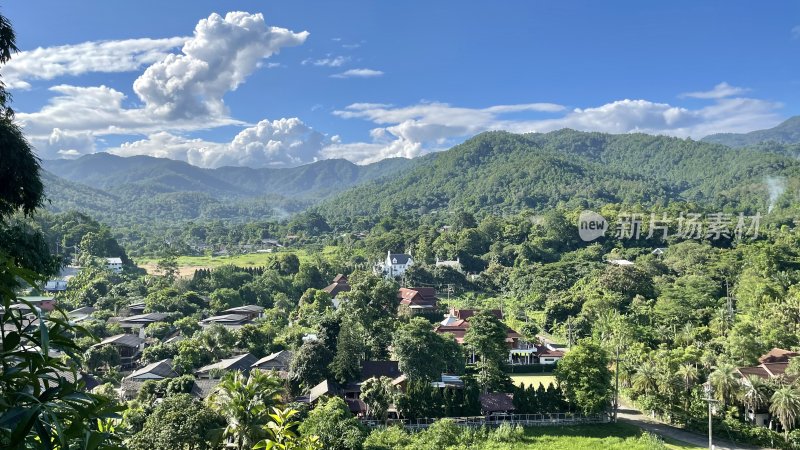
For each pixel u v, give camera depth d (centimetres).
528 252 19362
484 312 8638
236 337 9944
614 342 10200
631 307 12575
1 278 995
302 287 17350
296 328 11294
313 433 5962
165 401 5578
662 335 10688
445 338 9444
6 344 956
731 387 7456
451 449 6397
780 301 11319
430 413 7369
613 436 7175
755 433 7069
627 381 8988
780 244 15450
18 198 2894
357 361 8462
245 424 4572
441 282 18050
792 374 7662
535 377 10062
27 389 952
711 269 14850
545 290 15462
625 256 18538
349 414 6625
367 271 17450
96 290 14212
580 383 7712
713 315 11488
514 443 6775
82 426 925
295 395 7956
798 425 7106
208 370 8438
